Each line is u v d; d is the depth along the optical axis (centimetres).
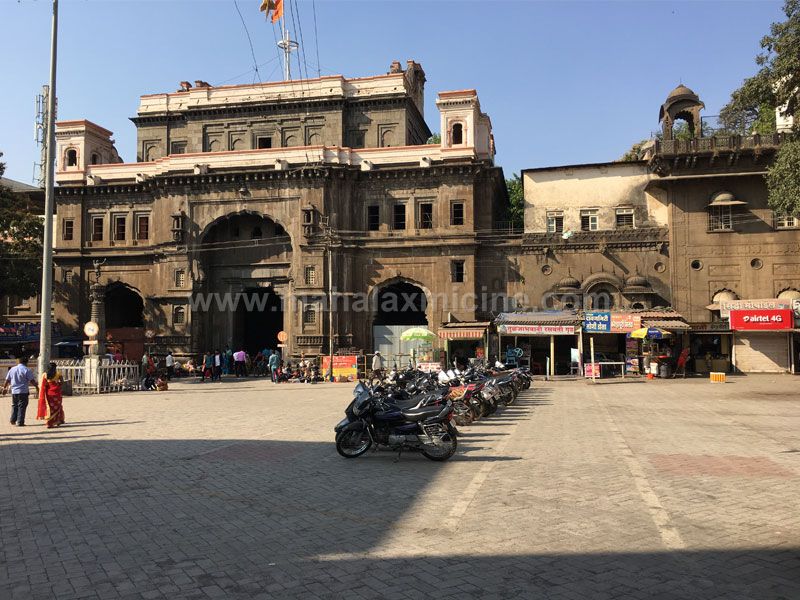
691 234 2986
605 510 634
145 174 3547
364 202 3316
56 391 1302
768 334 2789
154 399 1955
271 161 3341
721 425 1233
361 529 585
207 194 3384
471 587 446
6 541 560
